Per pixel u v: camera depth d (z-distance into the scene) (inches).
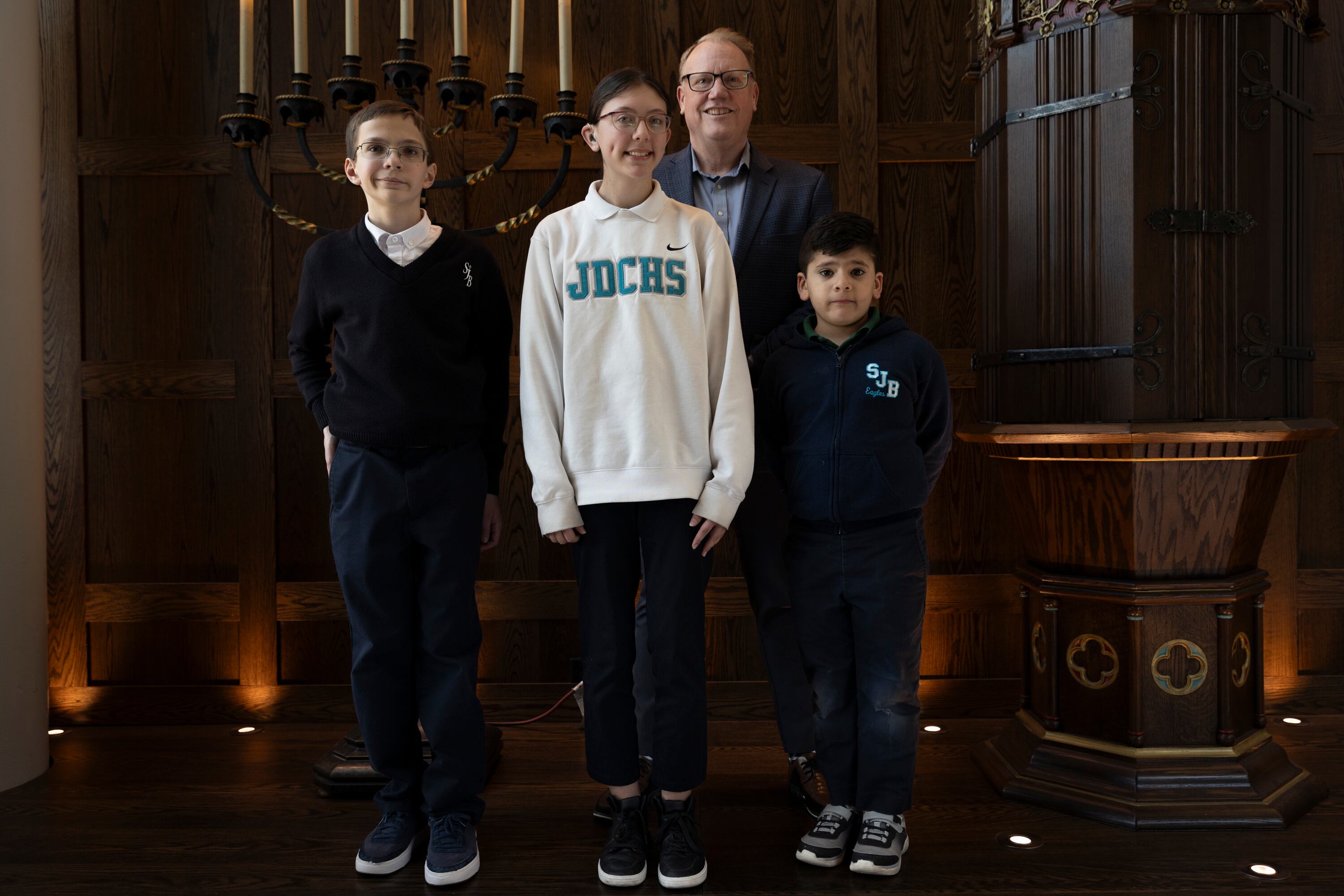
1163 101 63.7
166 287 91.0
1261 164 65.4
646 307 55.2
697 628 56.0
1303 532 90.7
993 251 73.8
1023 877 55.6
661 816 57.0
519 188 91.7
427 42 91.1
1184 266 64.1
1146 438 61.5
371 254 56.2
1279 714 88.5
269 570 90.3
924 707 90.2
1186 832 61.3
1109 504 65.1
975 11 77.4
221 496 91.1
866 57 90.4
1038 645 71.4
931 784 71.1
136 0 89.8
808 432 58.7
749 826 63.7
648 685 67.6
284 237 90.7
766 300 69.7
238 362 90.2
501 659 91.8
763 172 71.1
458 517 56.9
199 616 90.2
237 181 90.0
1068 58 67.2
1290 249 67.9
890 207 92.1
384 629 56.4
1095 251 65.8
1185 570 65.4
